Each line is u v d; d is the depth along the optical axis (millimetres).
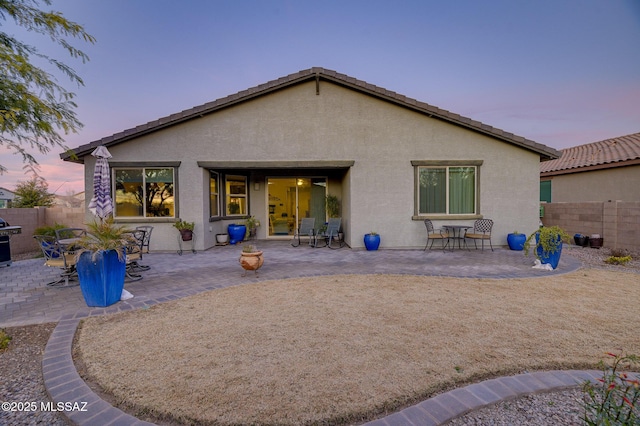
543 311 4285
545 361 2924
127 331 3674
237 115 9805
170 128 9688
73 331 3711
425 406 2307
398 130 9828
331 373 2723
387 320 3982
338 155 9836
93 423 2148
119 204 9680
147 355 3074
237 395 2410
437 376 2672
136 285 5770
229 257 8727
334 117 9812
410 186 9883
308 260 8180
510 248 9672
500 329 3678
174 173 9695
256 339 3432
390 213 9906
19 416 2289
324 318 4066
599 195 13031
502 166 9859
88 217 9398
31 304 4734
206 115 9750
